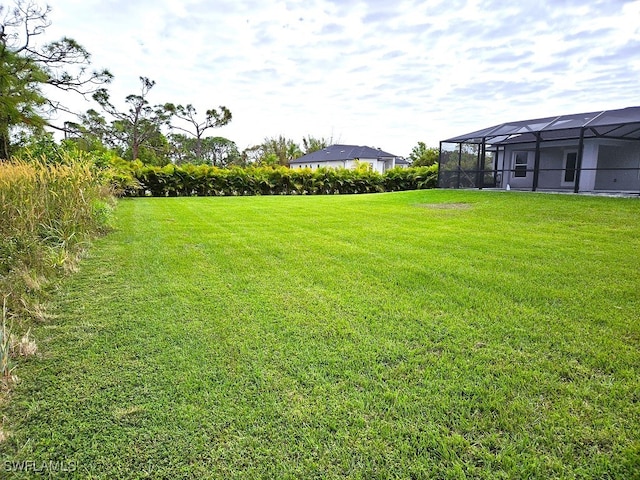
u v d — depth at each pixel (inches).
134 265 183.3
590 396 80.8
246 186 749.9
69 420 75.2
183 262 189.0
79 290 148.0
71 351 101.3
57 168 230.2
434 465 63.7
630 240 231.5
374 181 821.2
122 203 496.4
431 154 1158.3
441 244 227.9
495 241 234.7
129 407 78.8
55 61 607.2
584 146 533.6
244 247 223.1
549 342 104.1
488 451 66.6
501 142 613.9
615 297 136.5
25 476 62.4
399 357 97.4
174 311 127.4
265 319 120.6
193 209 422.9
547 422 73.2
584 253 201.2
